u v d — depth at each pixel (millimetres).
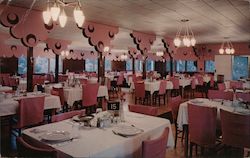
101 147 1681
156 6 4828
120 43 12109
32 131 2064
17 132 3816
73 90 5289
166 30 7910
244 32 8297
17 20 4961
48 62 15203
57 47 9805
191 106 2979
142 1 4469
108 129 2143
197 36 9406
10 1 4559
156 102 8078
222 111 2801
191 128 3012
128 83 11141
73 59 16641
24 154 1559
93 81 8531
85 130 2105
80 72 15422
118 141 1815
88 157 1529
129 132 1997
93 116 2484
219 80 10484
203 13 5422
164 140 1782
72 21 6328
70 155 1539
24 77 10109
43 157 1438
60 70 16031
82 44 12680
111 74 14102
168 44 9938
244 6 4785
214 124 2791
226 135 2785
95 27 6613
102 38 6832
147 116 2676
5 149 3406
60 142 1780
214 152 3252
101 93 6246
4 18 4770
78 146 1700
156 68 18406
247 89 6383
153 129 2170
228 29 7656
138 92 7332
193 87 9688
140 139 1981
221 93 4340
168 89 8758
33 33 5262
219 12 5316
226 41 11281
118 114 2441
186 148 3346
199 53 13086
